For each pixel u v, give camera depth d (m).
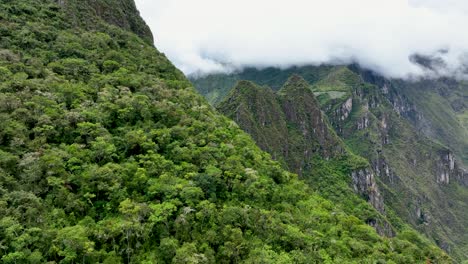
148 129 57.66
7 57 62.31
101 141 48.97
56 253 34.97
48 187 41.47
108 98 59.94
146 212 41.25
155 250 39.81
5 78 55.41
